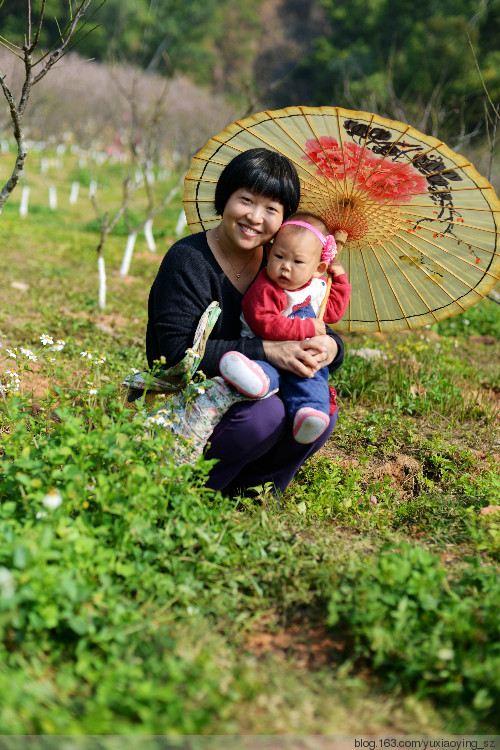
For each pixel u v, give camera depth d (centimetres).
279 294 294
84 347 590
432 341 741
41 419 349
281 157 295
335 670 226
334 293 324
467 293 342
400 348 604
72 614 214
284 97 3619
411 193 311
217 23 4919
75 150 3180
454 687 209
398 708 210
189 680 201
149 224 1320
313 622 250
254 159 288
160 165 2550
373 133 291
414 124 1141
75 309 787
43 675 207
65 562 232
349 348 659
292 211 303
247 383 283
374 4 3450
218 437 300
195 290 301
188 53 4550
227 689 206
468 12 2438
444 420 489
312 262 293
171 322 302
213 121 2148
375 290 356
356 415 477
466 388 572
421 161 296
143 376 304
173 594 246
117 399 355
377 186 313
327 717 203
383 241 336
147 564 251
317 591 258
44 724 181
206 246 309
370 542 301
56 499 238
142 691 191
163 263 309
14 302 789
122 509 256
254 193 287
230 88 3222
